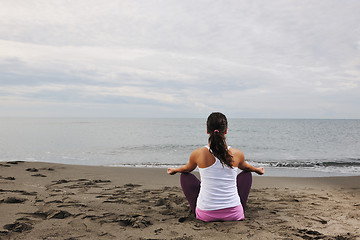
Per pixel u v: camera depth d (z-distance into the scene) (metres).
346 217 2.94
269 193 4.41
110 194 3.97
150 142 20.77
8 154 12.48
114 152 14.16
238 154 2.71
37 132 31.91
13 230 2.33
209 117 2.67
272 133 34.81
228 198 2.67
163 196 3.89
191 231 2.43
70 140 21.11
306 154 13.95
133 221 2.64
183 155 13.23
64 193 3.90
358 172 8.22
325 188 5.07
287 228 2.54
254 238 2.28
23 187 4.26
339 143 20.81
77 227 2.47
